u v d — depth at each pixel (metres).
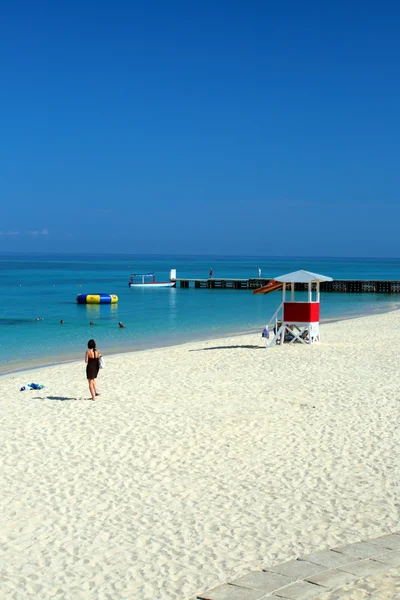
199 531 8.93
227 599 6.75
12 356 27.62
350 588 6.76
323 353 24.31
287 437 13.29
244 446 12.73
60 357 27.28
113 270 158.75
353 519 9.23
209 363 22.83
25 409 16.22
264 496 10.18
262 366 21.77
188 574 7.73
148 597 7.25
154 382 19.44
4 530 9.05
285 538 8.63
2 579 7.74
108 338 33.56
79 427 14.25
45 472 11.37
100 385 19.25
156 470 11.43
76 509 9.75
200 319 42.94
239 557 8.12
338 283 74.44
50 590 7.48
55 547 8.54
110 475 11.20
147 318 43.78
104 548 8.48
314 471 11.28
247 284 79.69
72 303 57.66
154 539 8.71
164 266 198.62
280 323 27.86
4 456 12.27
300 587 6.88
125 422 14.60
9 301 60.03
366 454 12.12
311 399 16.64
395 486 10.49
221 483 10.77
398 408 15.54
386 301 60.19
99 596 7.33
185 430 13.87
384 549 7.89
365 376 19.62
